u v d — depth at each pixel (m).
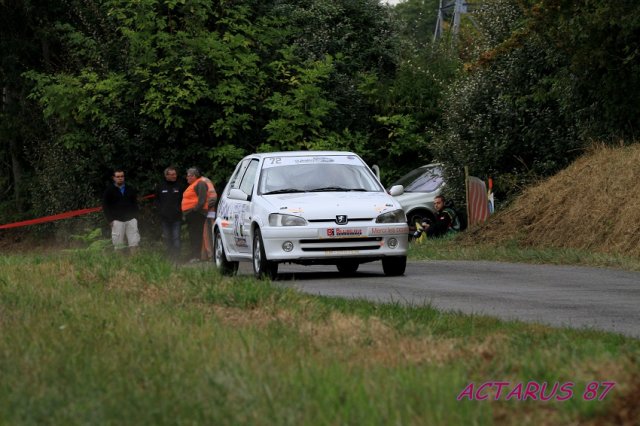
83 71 99.25
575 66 67.50
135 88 96.31
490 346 24.00
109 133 98.19
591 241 60.44
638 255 56.50
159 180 98.19
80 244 99.81
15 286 36.84
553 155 79.44
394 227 48.50
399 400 18.02
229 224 54.09
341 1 112.12
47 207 107.69
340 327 26.92
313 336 25.78
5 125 113.50
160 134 97.19
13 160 120.75
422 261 62.09
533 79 79.88
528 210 68.25
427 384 19.02
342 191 50.94
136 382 20.47
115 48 100.56
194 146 98.19
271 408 17.84
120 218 73.56
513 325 29.20
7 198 124.88
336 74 105.00
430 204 90.00
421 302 37.53
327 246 47.81
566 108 73.81
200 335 25.05
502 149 80.75
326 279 48.94
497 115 82.12
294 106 99.00
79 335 25.70
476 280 47.19
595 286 43.94
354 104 105.12
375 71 110.75
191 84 94.69
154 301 32.88
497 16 84.12
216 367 21.11
